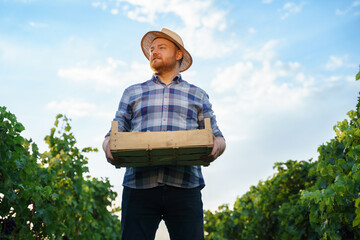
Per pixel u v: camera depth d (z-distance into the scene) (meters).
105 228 5.22
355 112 2.88
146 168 1.97
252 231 5.50
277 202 5.20
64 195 3.38
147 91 2.12
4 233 2.31
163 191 1.93
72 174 3.71
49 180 2.95
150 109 2.04
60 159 3.63
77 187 3.75
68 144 3.81
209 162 1.89
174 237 1.97
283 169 5.28
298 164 5.11
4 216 2.23
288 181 5.12
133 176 1.97
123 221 1.97
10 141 2.27
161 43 2.22
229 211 6.77
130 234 1.92
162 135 1.76
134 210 1.94
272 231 5.29
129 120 2.13
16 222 2.37
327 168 2.98
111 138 1.77
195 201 1.97
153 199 1.93
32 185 2.41
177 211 1.94
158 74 2.21
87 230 4.29
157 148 1.73
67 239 3.58
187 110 2.06
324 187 3.09
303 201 3.14
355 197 2.47
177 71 2.24
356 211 2.32
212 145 1.73
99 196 5.12
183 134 1.75
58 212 3.05
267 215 5.24
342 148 2.96
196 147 1.73
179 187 1.94
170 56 2.19
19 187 2.32
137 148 1.74
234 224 6.47
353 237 2.88
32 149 2.89
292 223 4.18
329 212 2.80
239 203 5.95
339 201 2.63
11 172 2.26
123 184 2.02
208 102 2.21
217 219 7.05
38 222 2.70
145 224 1.93
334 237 2.76
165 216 1.99
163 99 2.06
